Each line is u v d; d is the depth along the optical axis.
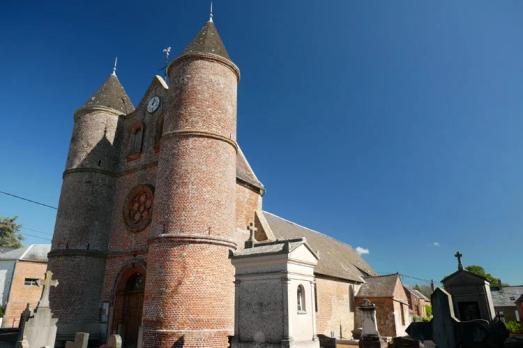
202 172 17.31
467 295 18.94
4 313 33.38
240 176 22.03
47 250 38.41
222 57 19.73
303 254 13.23
